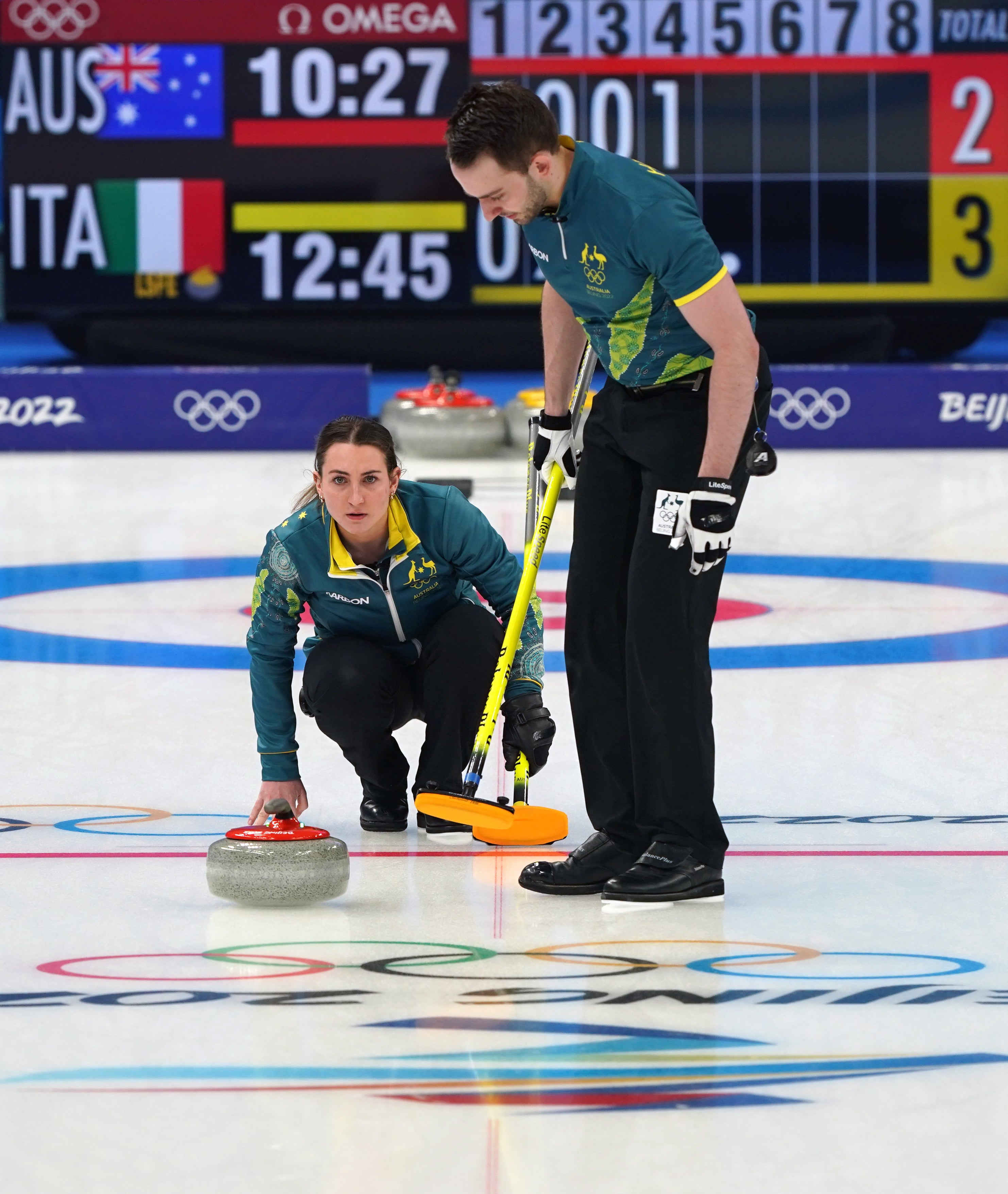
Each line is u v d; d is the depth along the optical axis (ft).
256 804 40.78
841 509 115.65
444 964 32.76
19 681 62.85
